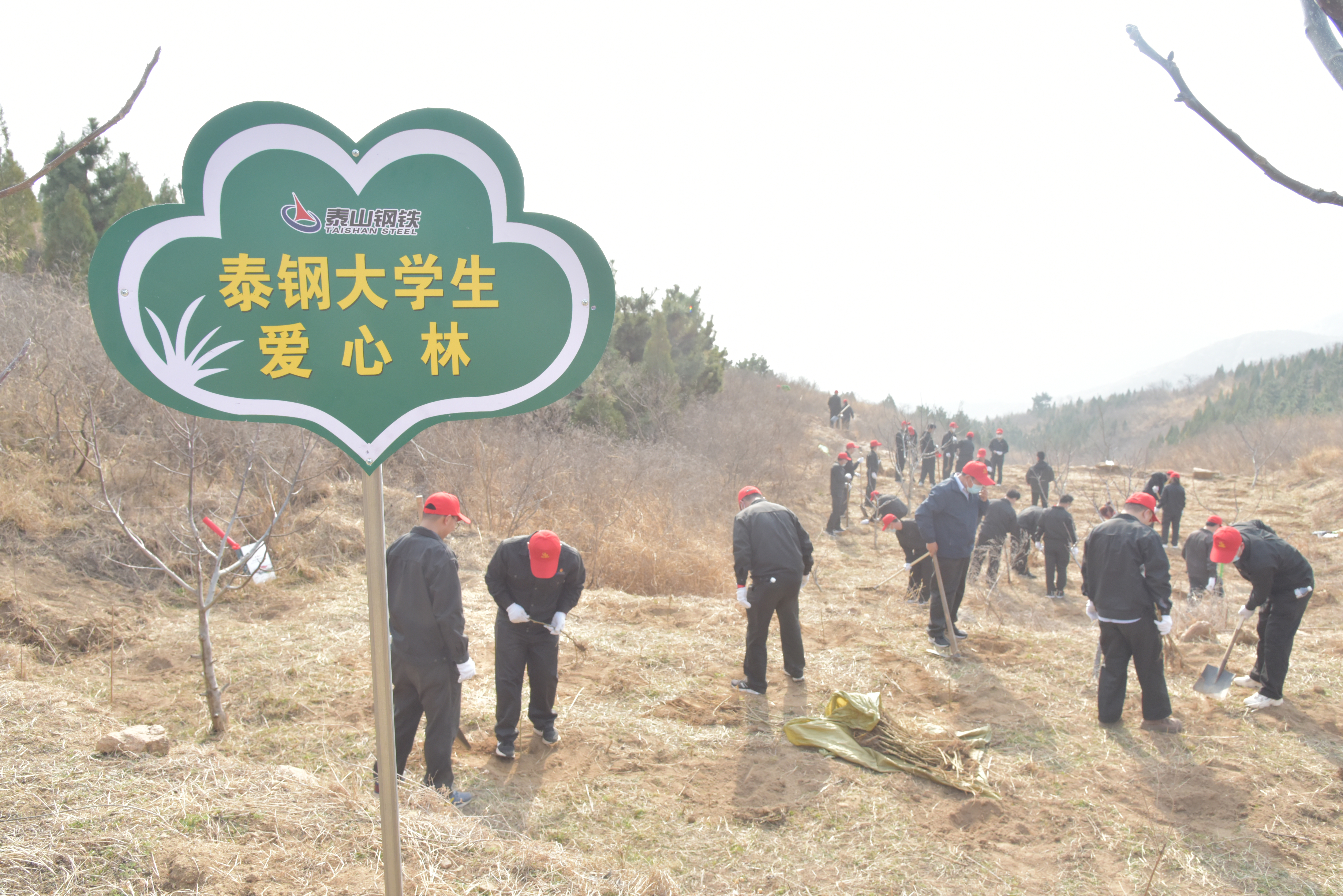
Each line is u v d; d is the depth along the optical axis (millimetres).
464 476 10875
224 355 1877
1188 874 3533
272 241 1866
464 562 8648
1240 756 4660
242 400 1894
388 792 1884
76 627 5938
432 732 3910
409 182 1893
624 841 3701
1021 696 5613
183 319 1854
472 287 1921
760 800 4145
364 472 1908
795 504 17125
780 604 5770
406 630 3836
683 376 20781
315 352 1900
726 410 20812
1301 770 4488
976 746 4816
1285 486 19969
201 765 3389
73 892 2467
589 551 9336
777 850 3658
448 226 1905
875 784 4297
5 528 6863
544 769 4430
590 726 4953
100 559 6969
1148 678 5035
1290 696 5582
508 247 1923
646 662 6102
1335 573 11258
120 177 14641
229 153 1836
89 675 5387
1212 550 5727
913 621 7520
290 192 1864
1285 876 3525
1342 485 17266
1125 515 5207
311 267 1884
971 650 6609
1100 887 3441
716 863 3543
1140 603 4984
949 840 3783
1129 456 34469
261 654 5840
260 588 7250
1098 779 4406
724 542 11281
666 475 12945
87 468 8047
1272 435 25141
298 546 8086
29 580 6426
